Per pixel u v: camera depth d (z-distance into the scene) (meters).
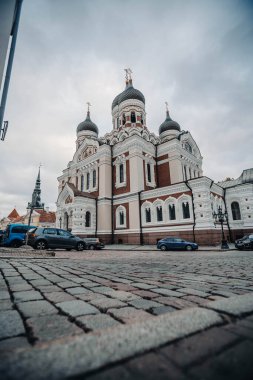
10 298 2.78
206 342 1.32
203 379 0.97
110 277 4.56
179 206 22.62
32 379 0.96
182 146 32.59
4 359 1.10
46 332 1.72
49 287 3.46
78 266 6.67
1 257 8.70
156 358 1.15
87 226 28.75
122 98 36.72
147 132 34.34
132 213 26.66
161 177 30.34
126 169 28.86
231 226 24.09
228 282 4.02
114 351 1.20
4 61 4.95
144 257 11.05
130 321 1.95
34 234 15.09
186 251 16.52
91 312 2.22
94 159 32.47
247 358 1.15
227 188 25.02
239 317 1.71
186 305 2.49
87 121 42.38
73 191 29.06
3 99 5.69
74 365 1.07
